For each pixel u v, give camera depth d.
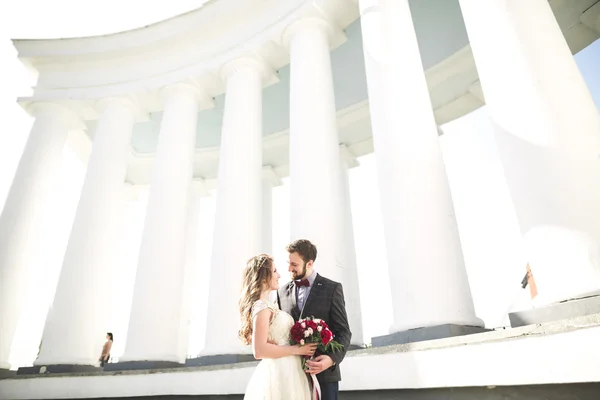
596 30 35.38
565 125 15.49
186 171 36.09
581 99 16.09
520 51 17.70
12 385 29.52
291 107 29.42
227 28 39.72
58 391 28.36
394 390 15.83
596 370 10.23
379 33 24.77
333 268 23.30
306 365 9.94
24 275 36.44
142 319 29.44
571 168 14.70
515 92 17.12
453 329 16.06
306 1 32.31
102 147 39.53
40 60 45.19
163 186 34.59
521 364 11.85
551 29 18.11
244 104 34.31
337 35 33.88
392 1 25.86
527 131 16.16
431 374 14.34
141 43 42.69
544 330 11.52
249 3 37.53
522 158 15.97
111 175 38.31
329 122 28.14
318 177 25.73
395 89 22.34
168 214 33.38
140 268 31.45
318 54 30.75
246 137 32.75
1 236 36.31
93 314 32.62
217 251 28.52
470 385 13.10
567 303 13.05
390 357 15.96
